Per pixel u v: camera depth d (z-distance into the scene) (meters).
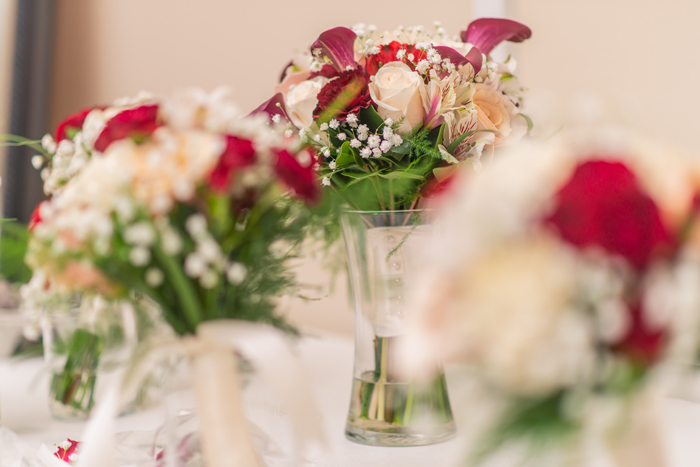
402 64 1.04
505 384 0.77
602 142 0.80
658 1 1.22
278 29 1.62
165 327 0.92
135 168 0.86
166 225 0.86
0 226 0.98
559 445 0.77
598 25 1.27
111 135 0.89
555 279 0.75
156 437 0.97
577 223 0.76
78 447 1.04
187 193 0.85
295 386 0.88
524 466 0.78
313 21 1.54
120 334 1.10
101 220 0.85
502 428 0.77
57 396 1.15
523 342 0.74
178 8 1.88
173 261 0.87
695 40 1.19
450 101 1.03
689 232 0.77
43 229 0.89
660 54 1.22
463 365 0.78
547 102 0.83
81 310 1.08
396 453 1.05
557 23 1.31
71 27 2.22
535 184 0.78
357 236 1.05
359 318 1.07
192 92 0.90
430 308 0.79
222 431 0.89
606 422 0.77
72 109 2.24
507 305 0.75
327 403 1.23
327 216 0.97
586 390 0.77
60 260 0.89
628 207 0.76
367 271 1.05
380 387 1.07
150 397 1.18
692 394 1.17
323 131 1.05
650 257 0.75
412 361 0.79
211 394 0.90
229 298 0.91
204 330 0.89
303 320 1.74
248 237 0.90
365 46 1.07
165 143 0.88
